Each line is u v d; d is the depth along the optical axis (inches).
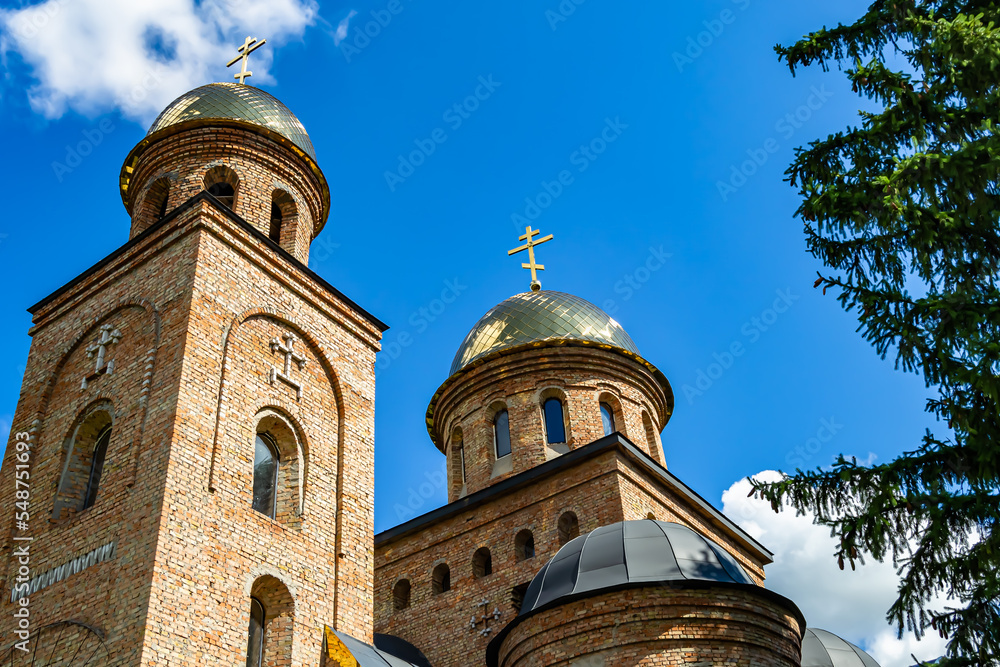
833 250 533.0
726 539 1022.4
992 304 466.9
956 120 511.2
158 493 591.2
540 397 1038.4
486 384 1064.8
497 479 1008.2
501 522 929.5
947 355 472.4
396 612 941.2
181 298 684.7
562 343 1052.5
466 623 888.3
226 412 661.3
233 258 731.4
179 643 553.6
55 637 580.1
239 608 601.9
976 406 466.6
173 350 658.8
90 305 756.6
